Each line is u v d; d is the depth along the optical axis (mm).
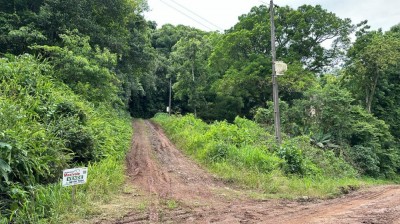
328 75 34000
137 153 15266
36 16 16891
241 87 32312
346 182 13000
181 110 55188
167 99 57906
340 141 23406
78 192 7023
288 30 32688
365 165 23250
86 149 9500
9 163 5625
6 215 5266
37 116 8758
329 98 23281
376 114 30000
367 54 26516
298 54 32500
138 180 9977
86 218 5949
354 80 28766
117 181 8812
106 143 11664
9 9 17938
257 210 7156
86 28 18750
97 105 16906
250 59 32656
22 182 6152
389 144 27641
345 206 7852
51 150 7520
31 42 16141
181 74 37844
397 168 28984
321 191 9992
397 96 30750
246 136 16062
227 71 33469
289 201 8461
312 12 31922
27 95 9648
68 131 9242
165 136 23750
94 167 8820
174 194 8438
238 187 10008
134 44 25828
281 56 32625
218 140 15211
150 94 55906
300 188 10047
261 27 31688
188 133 19672
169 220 6137
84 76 15766
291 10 33219
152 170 11680
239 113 37375
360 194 10281
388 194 10078
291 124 23391
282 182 10492
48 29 17469
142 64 26875
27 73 11375
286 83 28812
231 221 6137
